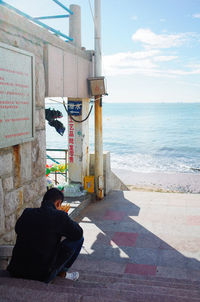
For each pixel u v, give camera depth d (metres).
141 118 121.31
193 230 7.04
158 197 10.01
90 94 9.12
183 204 9.16
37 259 2.85
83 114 9.30
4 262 4.05
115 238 6.66
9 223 4.50
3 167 4.31
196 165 30.25
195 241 6.44
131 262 5.53
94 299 2.33
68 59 7.22
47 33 5.88
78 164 9.45
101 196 9.61
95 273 4.76
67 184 9.48
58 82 6.63
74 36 8.54
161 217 7.96
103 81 8.78
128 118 121.31
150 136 59.06
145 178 21.22
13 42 4.46
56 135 58.94
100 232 7.02
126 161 32.53
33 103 4.92
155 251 6.00
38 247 2.86
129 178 21.22
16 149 4.63
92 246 6.26
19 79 4.49
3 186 4.32
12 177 4.55
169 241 6.46
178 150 41.31
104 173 10.07
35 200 5.29
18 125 4.52
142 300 2.62
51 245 2.89
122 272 5.14
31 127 4.91
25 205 4.96
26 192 4.98
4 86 4.12
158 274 5.06
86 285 3.26
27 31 4.88
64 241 3.31
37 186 5.34
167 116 136.38
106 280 4.00
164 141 51.41
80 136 9.30
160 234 6.85
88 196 9.30
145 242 6.44
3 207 4.33
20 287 2.61
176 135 61.00
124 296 2.68
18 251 2.90
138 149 42.38
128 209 8.70
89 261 5.58
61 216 2.96
